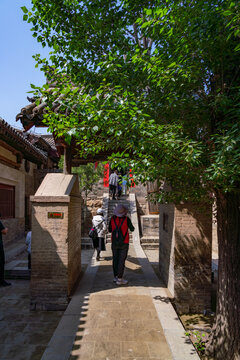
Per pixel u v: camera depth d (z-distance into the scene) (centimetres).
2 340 370
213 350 385
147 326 373
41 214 486
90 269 682
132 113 292
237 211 370
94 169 1455
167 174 355
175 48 326
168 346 325
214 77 352
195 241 515
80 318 395
